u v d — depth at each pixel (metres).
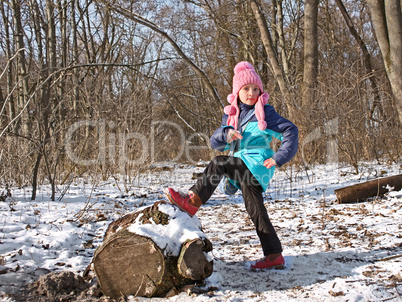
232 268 3.05
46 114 6.86
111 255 2.49
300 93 9.98
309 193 6.69
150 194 7.27
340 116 7.93
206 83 10.42
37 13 11.01
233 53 19.77
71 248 3.63
